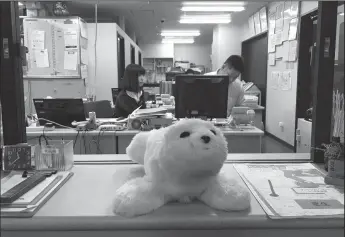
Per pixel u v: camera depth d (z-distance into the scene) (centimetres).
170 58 1248
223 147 77
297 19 440
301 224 72
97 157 128
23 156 111
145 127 236
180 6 539
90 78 553
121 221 72
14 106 117
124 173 107
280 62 520
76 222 72
